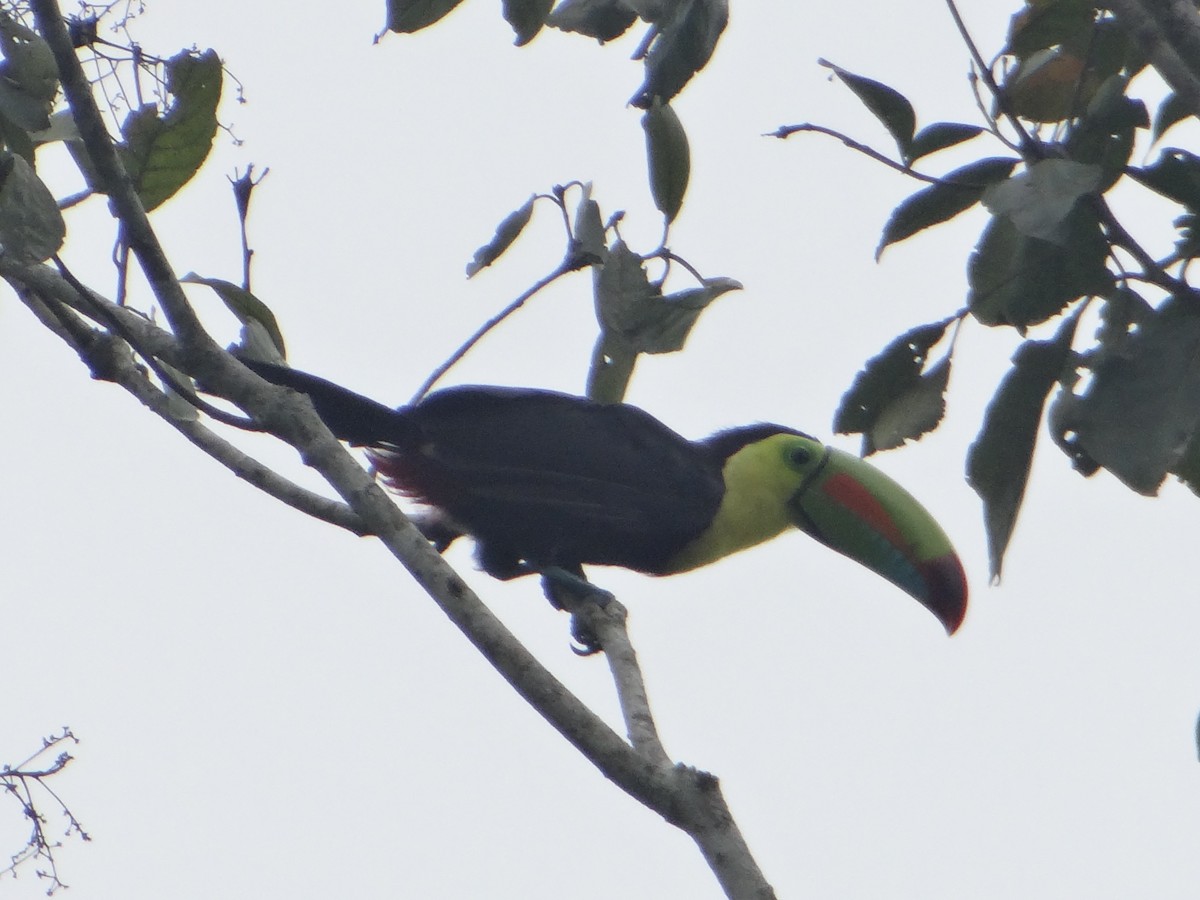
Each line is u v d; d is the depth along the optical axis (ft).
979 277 27.40
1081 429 24.98
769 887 21.68
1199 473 27.71
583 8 30.37
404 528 23.89
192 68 26.22
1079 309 26.86
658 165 29.94
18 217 23.32
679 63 27.91
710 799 22.21
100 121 23.12
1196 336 24.95
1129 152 25.72
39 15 22.30
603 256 29.78
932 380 28.81
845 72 26.32
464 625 23.02
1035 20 27.76
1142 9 24.89
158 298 24.40
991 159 26.48
